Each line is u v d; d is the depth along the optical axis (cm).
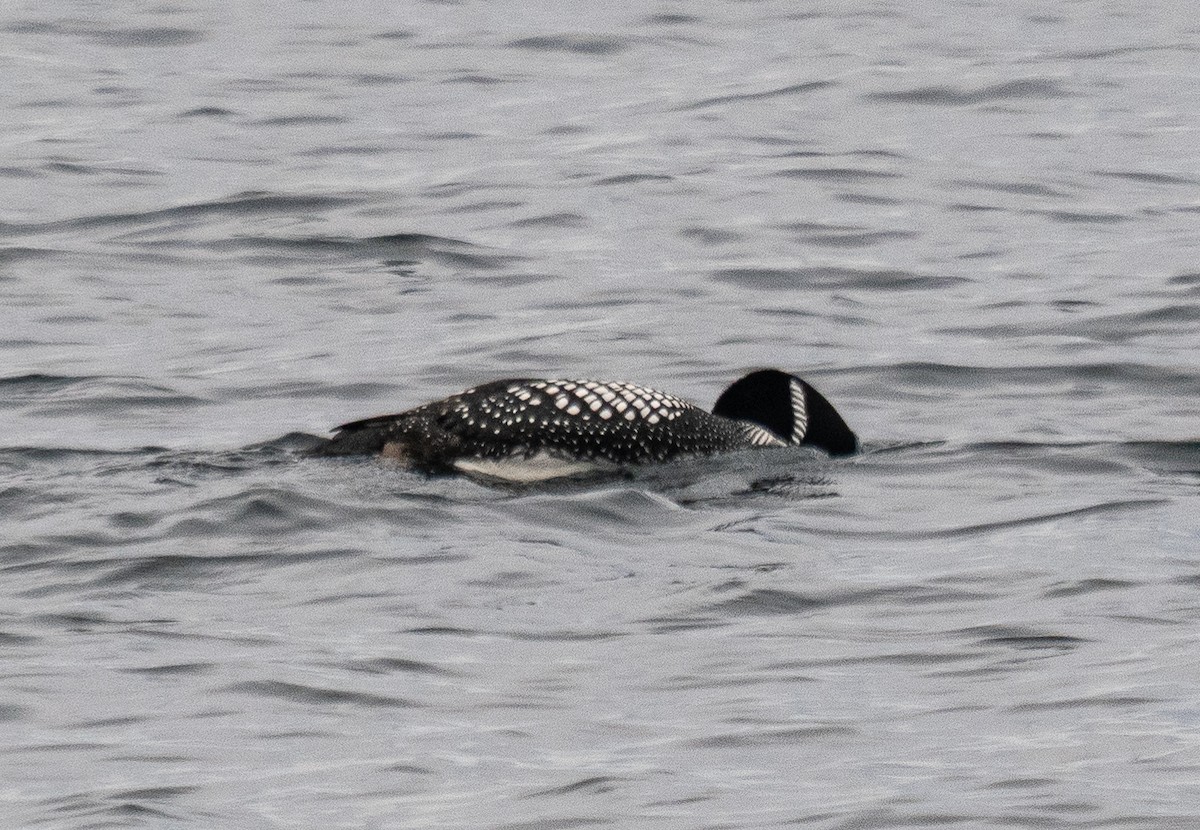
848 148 5147
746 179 4847
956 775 1789
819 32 6625
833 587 2375
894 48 6347
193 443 3075
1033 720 1930
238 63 6166
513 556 2486
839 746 1873
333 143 5222
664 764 1834
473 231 4450
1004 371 3491
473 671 2092
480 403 2886
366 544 2523
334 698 2009
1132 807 1703
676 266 4191
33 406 3288
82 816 1720
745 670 2089
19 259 4228
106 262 4225
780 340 3694
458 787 1784
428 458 2848
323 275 4156
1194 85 5822
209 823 1706
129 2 7044
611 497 2758
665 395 2978
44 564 2459
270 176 4875
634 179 4847
